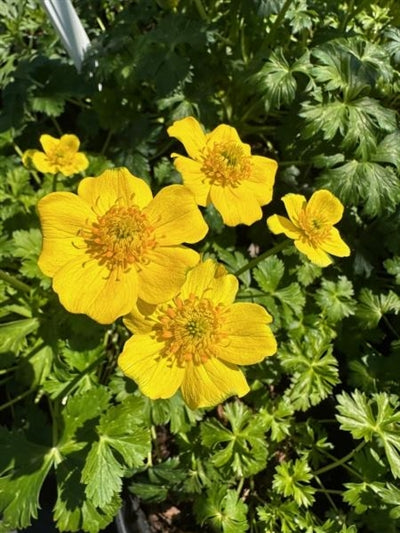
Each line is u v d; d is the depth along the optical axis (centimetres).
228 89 19
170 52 16
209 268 10
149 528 13
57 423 13
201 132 12
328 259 11
